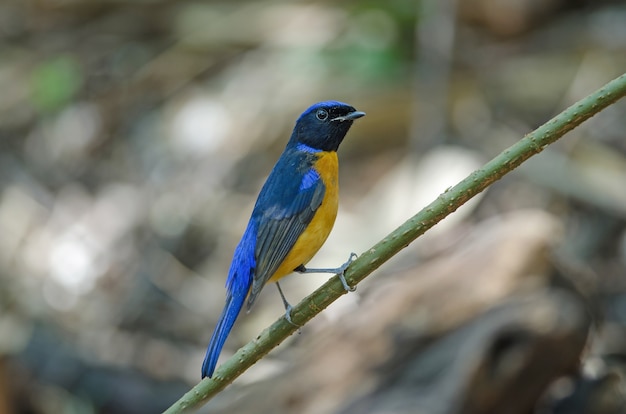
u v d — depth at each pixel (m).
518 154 5.18
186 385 11.61
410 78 15.02
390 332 9.25
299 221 7.47
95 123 16.12
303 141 7.86
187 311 13.10
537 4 15.67
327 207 7.61
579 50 15.17
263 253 7.36
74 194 15.24
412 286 9.55
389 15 15.56
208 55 16.62
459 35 15.94
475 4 15.77
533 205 13.08
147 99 16.33
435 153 13.39
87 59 17.14
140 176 15.23
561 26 15.71
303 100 15.13
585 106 5.07
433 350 9.07
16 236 14.59
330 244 12.81
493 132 14.18
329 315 11.36
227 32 16.61
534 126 14.29
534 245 9.60
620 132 13.84
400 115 14.53
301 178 7.57
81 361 11.43
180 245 14.07
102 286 13.70
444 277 9.53
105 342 12.42
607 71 14.68
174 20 17.30
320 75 15.40
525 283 9.42
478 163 13.48
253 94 15.61
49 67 16.81
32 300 13.50
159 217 14.43
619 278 11.98
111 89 16.55
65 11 18.11
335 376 9.17
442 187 12.86
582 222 12.88
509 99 14.74
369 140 14.49
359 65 15.30
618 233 12.65
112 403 11.14
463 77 15.10
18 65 17.38
